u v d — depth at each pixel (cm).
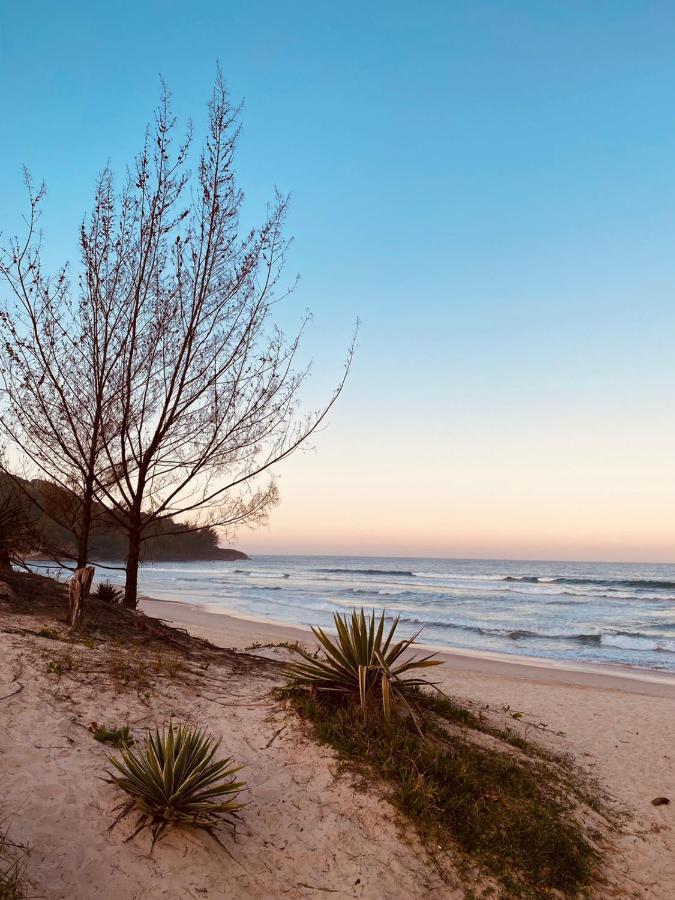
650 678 1717
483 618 3262
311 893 438
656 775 789
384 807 532
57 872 409
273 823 502
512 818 552
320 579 6712
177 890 418
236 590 4653
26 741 541
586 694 1345
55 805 469
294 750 603
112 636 865
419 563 18238
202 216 1092
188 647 916
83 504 1106
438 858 491
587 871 516
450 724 742
